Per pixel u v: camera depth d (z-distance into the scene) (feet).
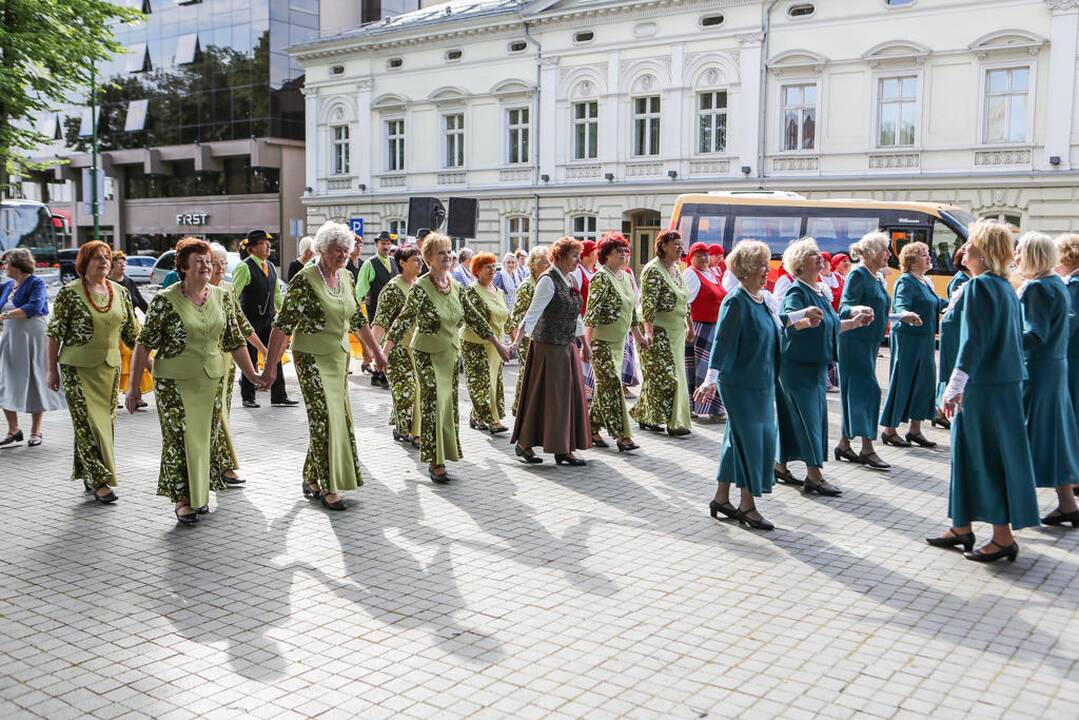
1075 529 23.93
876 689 15.11
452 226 63.00
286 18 155.53
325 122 137.28
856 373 30.60
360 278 51.01
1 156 79.77
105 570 20.62
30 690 15.12
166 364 23.52
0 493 26.99
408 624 17.72
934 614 18.24
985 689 15.12
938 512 25.38
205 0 160.04
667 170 108.78
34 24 76.13
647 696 14.89
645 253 112.68
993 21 89.97
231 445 28.09
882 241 30.32
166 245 172.86
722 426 37.68
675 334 34.91
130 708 14.55
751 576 20.33
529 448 30.73
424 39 125.29
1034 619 17.99
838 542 22.72
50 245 129.90
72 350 25.48
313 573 20.45
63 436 35.42
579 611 18.35
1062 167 87.51
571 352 30.32
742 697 14.85
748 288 23.45
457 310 28.17
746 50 102.53
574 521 24.35
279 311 24.81
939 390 37.81
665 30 107.65
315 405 25.02
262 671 15.80
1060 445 23.72
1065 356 23.82
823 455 27.07
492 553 21.79
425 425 28.14
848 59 97.30
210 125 161.68
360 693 15.01
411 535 23.16
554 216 117.39
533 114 117.70
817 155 99.86
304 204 146.61
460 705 14.61
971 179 91.76
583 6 111.86
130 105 172.04
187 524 23.84
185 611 18.35
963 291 20.89
